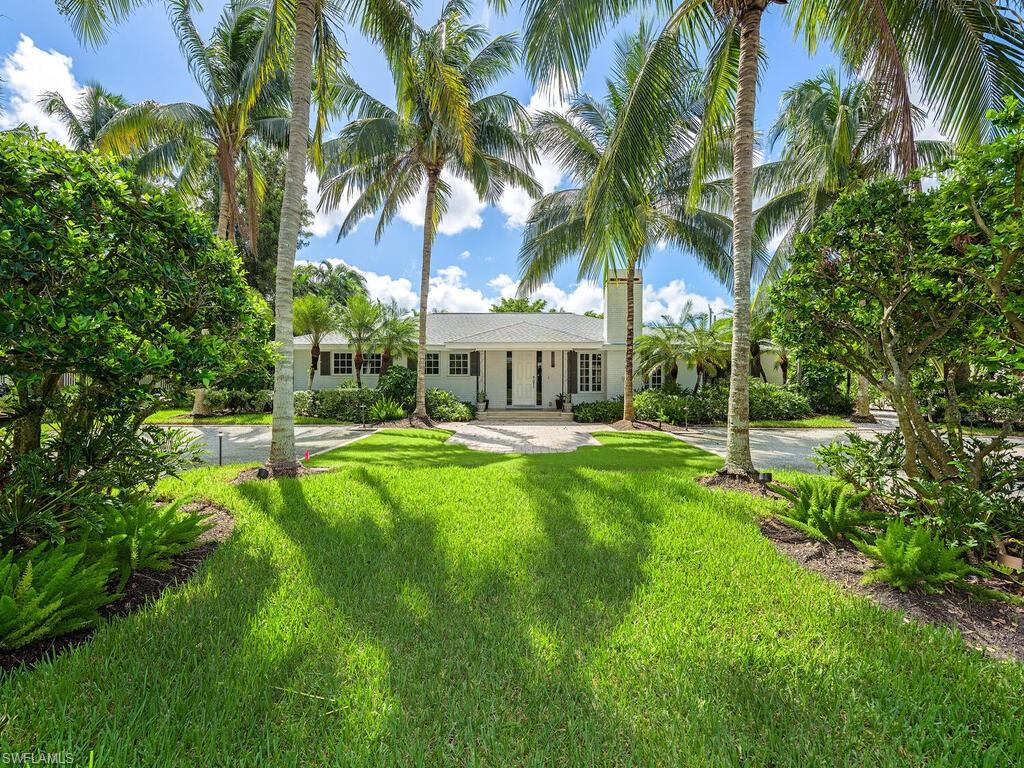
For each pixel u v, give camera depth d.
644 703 1.88
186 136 14.92
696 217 13.92
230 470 6.79
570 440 12.02
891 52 5.15
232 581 2.98
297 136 6.51
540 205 15.53
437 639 2.34
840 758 1.63
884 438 4.16
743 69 6.07
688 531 4.09
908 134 5.07
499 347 18.02
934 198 3.55
